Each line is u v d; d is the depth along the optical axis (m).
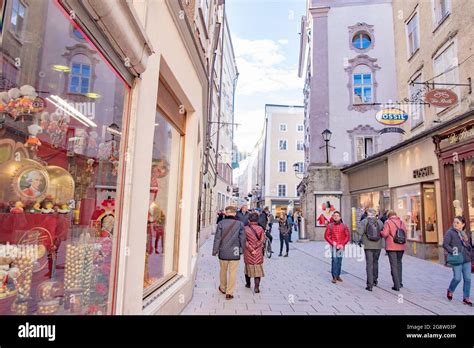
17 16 1.70
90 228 2.65
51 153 2.29
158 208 4.47
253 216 6.63
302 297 6.04
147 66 3.23
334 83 20.14
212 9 9.56
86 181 2.67
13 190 1.95
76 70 2.28
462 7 10.56
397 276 6.77
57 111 2.25
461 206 9.75
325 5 20.86
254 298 5.89
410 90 14.56
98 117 2.68
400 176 13.28
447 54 11.51
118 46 2.50
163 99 4.39
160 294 3.97
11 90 1.83
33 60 1.92
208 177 18.23
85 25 2.11
